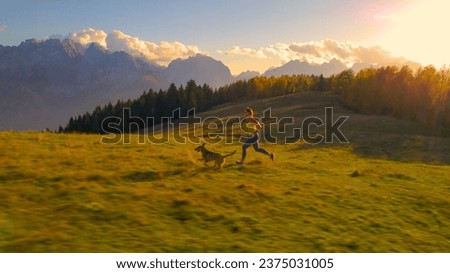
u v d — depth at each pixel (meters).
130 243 8.36
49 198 10.80
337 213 11.83
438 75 77.50
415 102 79.38
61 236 8.39
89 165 15.52
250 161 19.52
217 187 13.34
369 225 11.06
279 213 11.28
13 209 9.74
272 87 163.25
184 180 14.12
